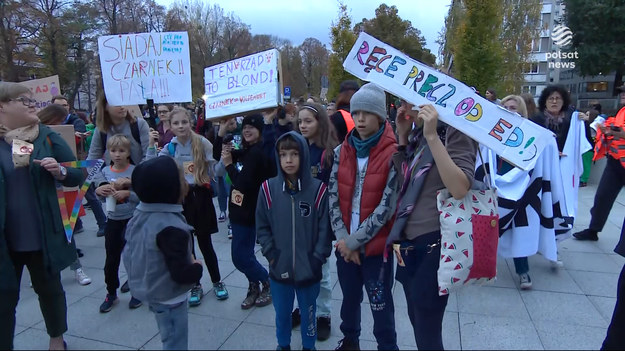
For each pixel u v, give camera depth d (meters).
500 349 2.77
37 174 2.62
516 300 3.46
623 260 4.34
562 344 2.81
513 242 3.61
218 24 46.06
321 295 3.02
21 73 25.72
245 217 3.25
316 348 2.86
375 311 2.45
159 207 2.31
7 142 2.64
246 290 3.80
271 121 4.32
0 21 22.41
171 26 38.97
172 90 3.91
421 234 2.05
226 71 3.71
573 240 5.02
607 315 3.19
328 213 2.64
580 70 25.48
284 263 2.60
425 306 2.05
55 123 4.88
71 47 31.78
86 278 4.07
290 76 54.69
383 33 32.00
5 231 2.57
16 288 2.59
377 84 2.26
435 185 2.06
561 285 3.74
